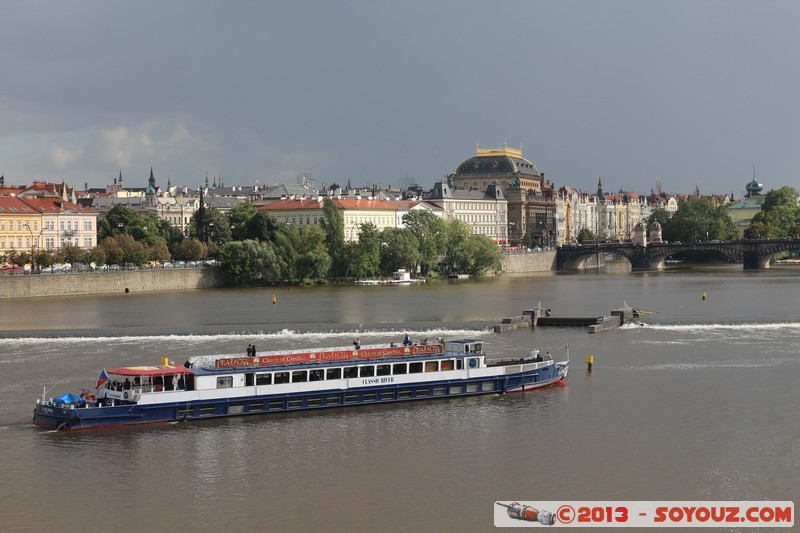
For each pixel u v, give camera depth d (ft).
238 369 441.68
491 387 484.33
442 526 313.53
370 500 335.06
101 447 393.50
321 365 456.45
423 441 401.90
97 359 579.48
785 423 425.69
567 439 402.93
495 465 370.32
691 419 433.07
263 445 397.60
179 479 356.18
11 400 468.34
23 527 313.53
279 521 317.63
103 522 317.42
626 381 514.27
